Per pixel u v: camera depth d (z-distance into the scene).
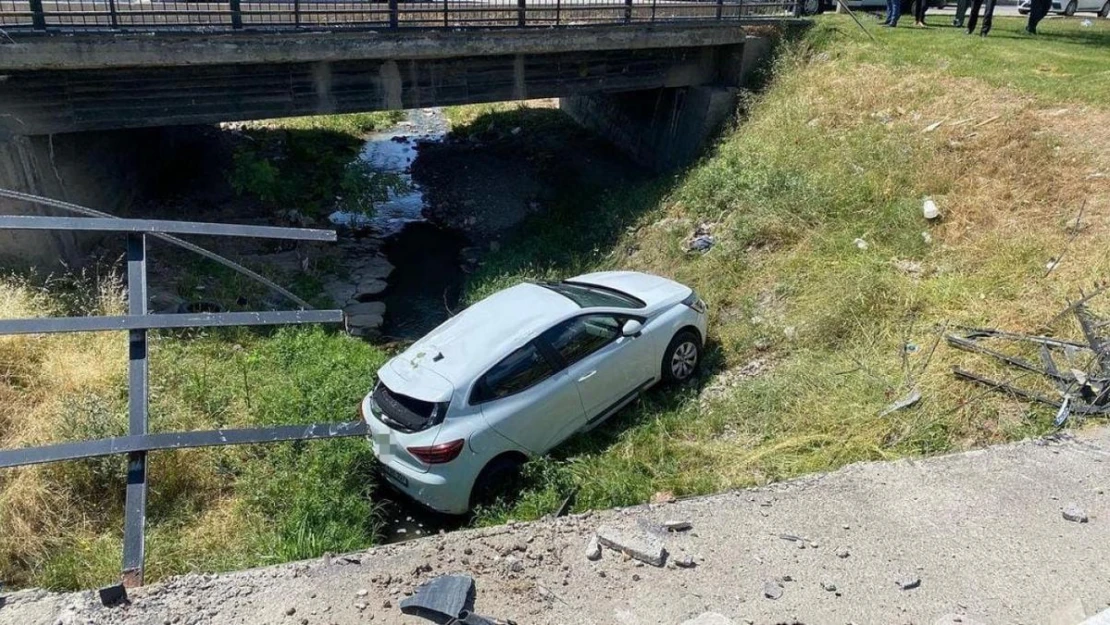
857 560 4.19
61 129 9.91
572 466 6.25
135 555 3.98
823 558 4.21
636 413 7.25
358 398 7.38
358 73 11.66
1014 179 9.26
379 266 12.66
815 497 4.86
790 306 8.56
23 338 7.35
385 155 18.23
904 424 6.00
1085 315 6.55
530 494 5.88
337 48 10.90
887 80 12.72
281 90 11.21
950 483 4.93
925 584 3.98
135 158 13.35
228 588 4.00
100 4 10.92
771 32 15.15
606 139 18.00
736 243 10.06
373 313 10.88
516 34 12.19
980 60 12.81
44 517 5.58
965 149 10.14
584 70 13.56
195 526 5.82
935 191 9.61
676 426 6.95
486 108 21.20
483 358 6.29
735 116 14.20
